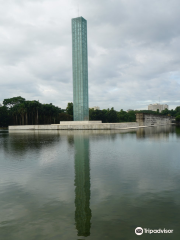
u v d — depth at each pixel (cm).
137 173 1155
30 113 8906
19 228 622
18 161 1544
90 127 6381
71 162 1470
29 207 754
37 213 709
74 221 652
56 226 629
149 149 2041
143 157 1622
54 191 903
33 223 647
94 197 827
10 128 7831
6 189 940
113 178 1070
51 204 776
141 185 958
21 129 7631
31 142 2869
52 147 2283
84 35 7094
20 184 1005
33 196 854
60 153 1864
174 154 1748
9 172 1229
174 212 700
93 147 2222
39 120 9950
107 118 11312
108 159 1555
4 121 9950
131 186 945
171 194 848
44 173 1193
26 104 8644
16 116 9306
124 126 6625
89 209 727
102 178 1073
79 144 2511
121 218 665
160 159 1538
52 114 9369
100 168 1280
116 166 1327
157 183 984
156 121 9488
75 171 1222
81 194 860
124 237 569
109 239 562
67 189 923
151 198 811
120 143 2561
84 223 639
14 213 712
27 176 1138
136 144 2445
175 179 1041
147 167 1291
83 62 7006
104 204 764
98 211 712
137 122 8038
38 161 1528
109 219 661
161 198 810
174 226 619
